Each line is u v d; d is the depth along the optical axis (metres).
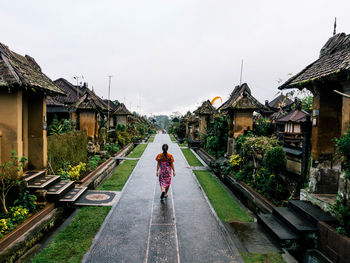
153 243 4.19
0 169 4.87
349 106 4.04
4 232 3.97
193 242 4.26
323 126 5.09
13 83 4.71
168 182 6.42
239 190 7.85
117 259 3.69
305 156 5.96
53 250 3.93
